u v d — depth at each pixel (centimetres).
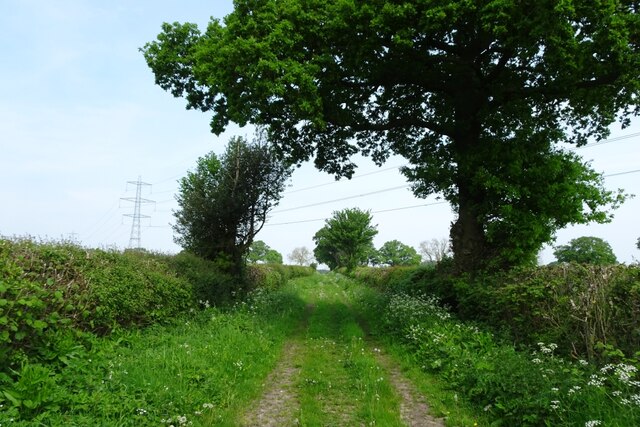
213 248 2058
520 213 1480
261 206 2191
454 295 1448
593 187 1609
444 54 1516
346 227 5681
